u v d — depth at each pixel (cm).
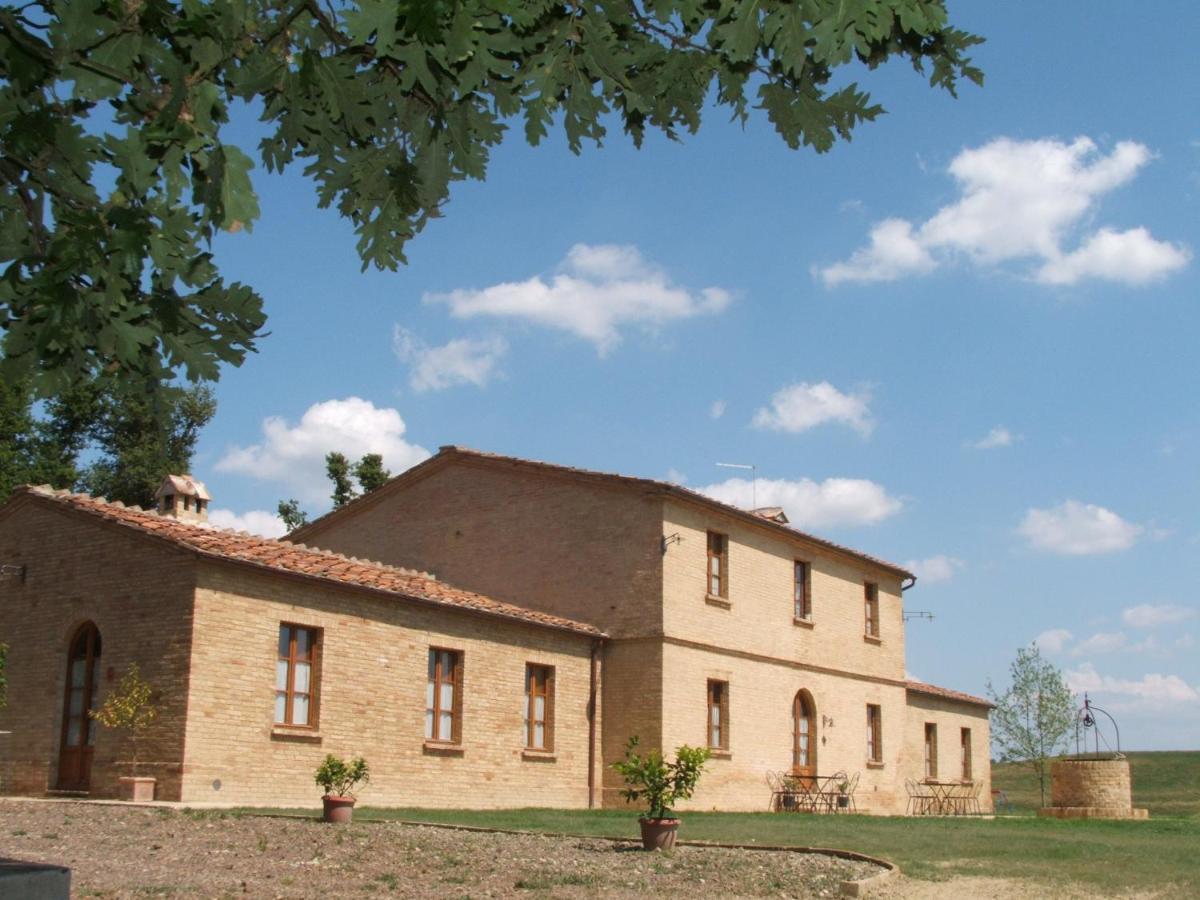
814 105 616
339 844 1485
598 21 568
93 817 1638
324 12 536
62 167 498
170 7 463
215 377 562
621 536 2808
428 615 2402
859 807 3394
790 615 3209
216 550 2016
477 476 3050
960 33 600
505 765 2520
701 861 1466
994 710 4619
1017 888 1309
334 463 4897
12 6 471
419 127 594
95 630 2088
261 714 2039
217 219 475
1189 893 1282
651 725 2695
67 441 4747
